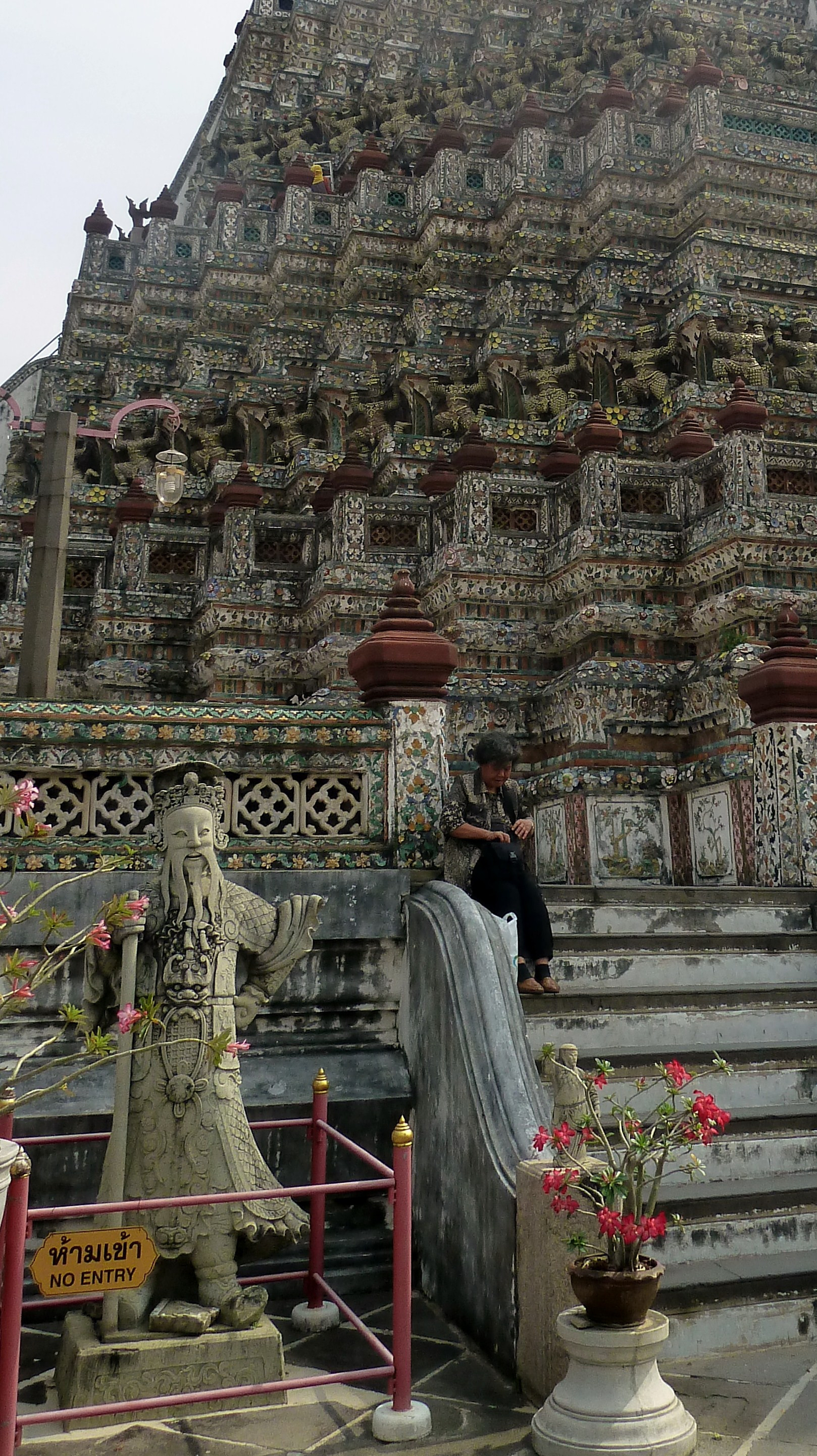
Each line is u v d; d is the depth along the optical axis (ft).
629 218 58.65
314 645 42.37
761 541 32.73
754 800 24.06
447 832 18.13
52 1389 12.36
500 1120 13.69
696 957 19.45
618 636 35.60
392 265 69.10
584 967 18.76
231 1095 13.00
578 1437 10.57
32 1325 14.30
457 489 39.40
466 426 49.78
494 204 66.59
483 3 88.79
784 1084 16.97
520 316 56.80
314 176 78.59
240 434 60.08
